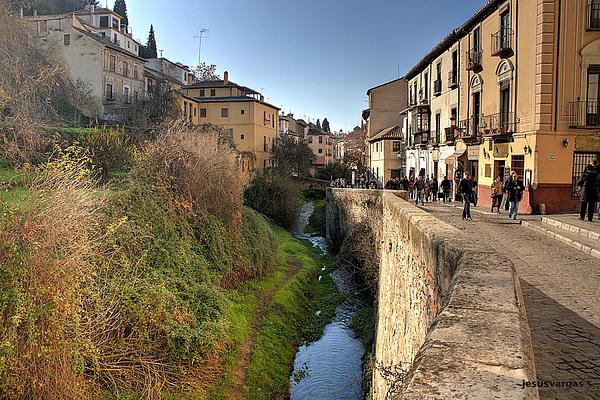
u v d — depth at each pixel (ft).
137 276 32.09
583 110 57.00
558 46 56.75
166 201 44.91
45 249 23.57
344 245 82.84
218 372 34.04
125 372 27.45
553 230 44.39
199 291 37.83
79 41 133.18
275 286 59.62
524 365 7.50
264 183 107.65
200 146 52.44
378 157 162.30
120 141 62.80
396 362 29.50
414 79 127.95
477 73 78.07
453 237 19.63
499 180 65.41
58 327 23.40
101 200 30.55
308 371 42.52
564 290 23.80
